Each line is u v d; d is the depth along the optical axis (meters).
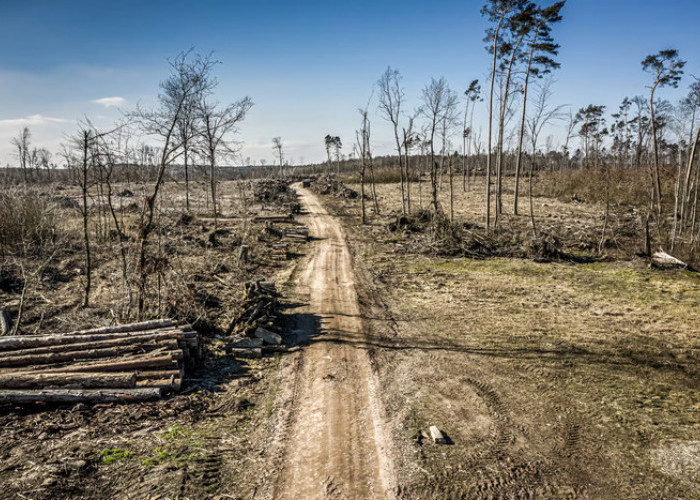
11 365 8.48
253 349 11.48
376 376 10.52
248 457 7.20
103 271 17.42
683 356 11.81
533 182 63.41
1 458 6.38
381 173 76.94
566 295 17.91
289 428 8.19
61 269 17.33
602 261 25.09
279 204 45.91
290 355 11.60
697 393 9.88
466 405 9.27
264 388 9.73
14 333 10.74
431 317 15.00
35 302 13.55
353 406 9.09
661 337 13.23
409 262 24.17
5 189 21.22
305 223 37.22
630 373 10.85
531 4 29.61
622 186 44.91
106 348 9.17
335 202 50.22
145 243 11.76
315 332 13.35
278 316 14.16
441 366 11.16
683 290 18.83
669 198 41.78
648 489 6.79
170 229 27.16
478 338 13.09
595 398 9.62
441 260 24.67
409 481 6.79
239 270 20.00
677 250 26.22
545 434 8.25
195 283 16.28
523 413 8.99
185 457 6.93
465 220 35.59
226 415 8.48
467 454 7.55
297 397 9.40
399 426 8.38
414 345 12.52
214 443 7.47
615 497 6.60
